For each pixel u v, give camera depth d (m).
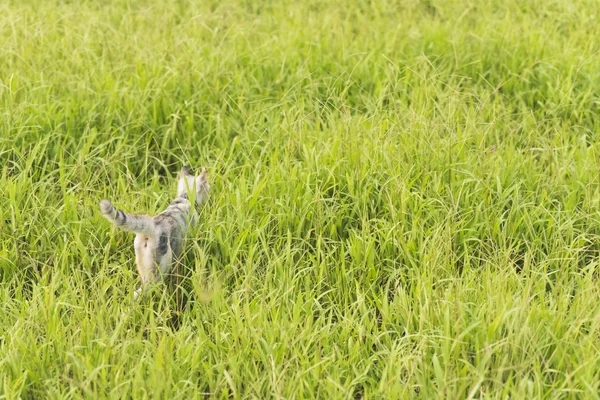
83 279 19.25
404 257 19.20
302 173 21.50
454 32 31.89
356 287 18.00
